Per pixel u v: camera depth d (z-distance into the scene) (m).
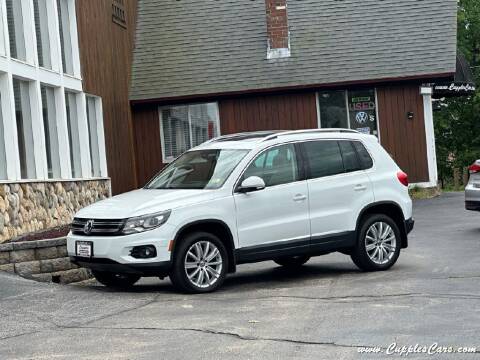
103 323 8.71
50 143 17.62
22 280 11.47
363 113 25.83
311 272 12.67
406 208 12.59
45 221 16.22
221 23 27.59
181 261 10.52
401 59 25.52
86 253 10.66
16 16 16.02
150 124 26.36
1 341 8.04
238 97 26.09
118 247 10.34
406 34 26.20
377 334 7.62
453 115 49.47
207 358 6.97
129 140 25.25
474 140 48.81
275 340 7.54
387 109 25.75
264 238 11.18
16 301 10.06
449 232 16.59
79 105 19.77
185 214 10.55
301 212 11.51
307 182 11.62
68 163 18.08
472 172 16.17
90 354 7.29
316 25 26.94
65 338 8.02
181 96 25.70
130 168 25.08
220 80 25.94
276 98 26.06
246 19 27.55
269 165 11.43
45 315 9.23
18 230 14.71
